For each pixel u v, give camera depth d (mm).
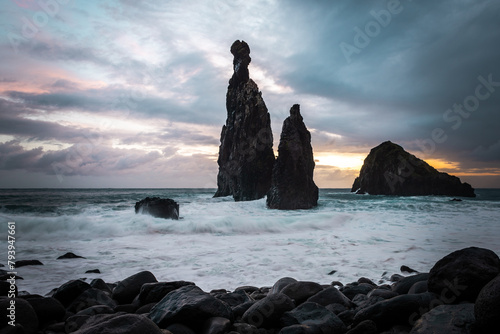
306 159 27969
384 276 6750
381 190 69500
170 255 9109
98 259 8602
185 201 36906
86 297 4312
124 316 2527
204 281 6512
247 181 37000
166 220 16281
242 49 46750
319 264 7938
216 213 22453
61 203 31844
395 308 3170
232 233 13984
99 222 14938
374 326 3066
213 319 3133
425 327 2674
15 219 13547
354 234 13344
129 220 15836
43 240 11859
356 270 7355
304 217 17359
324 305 4008
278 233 14062
